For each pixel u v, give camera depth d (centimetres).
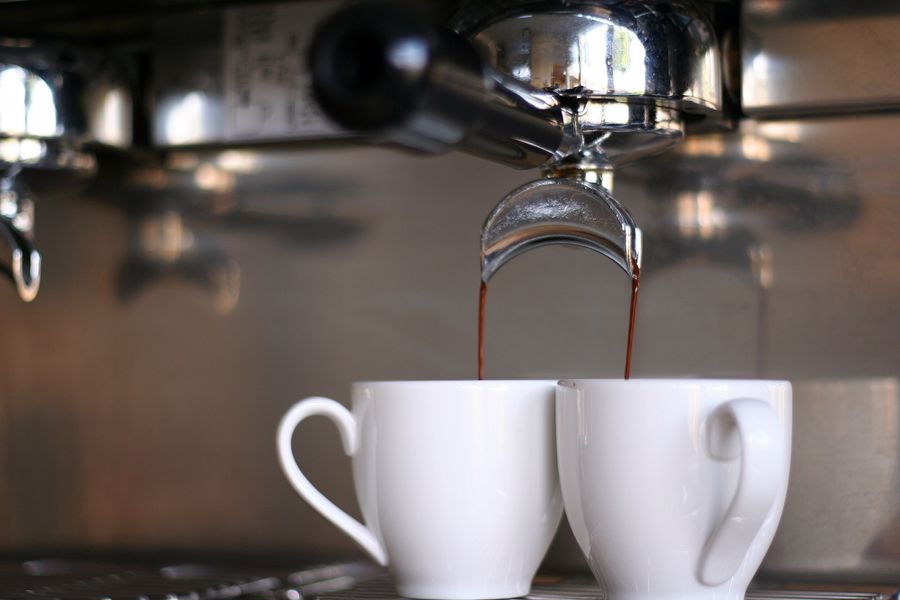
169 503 85
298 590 69
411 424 59
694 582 54
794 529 69
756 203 71
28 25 81
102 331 87
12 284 89
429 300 79
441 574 60
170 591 70
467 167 78
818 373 69
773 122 71
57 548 87
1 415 88
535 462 60
